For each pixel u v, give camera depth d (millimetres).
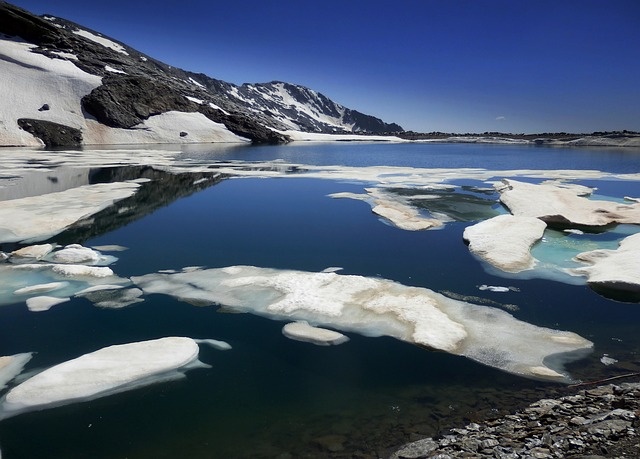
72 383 8305
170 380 8664
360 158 69812
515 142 155000
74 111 87188
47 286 13227
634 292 12852
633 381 8352
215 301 12492
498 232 18906
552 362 9242
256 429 7227
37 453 6676
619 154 83250
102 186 31156
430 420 7309
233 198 29828
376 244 18734
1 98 79500
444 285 13953
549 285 13945
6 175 36375
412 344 10102
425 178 40312
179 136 101188
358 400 8016
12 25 100812
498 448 6066
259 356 9641
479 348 9820
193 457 6570
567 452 5672
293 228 21578
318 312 11641
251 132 118812
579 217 21922
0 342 10125
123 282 13883
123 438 7016
